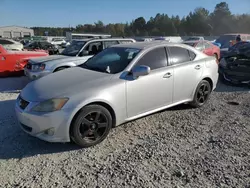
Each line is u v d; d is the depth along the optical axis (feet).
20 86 25.08
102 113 11.86
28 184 9.02
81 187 8.85
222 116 15.97
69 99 11.04
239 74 24.25
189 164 10.25
